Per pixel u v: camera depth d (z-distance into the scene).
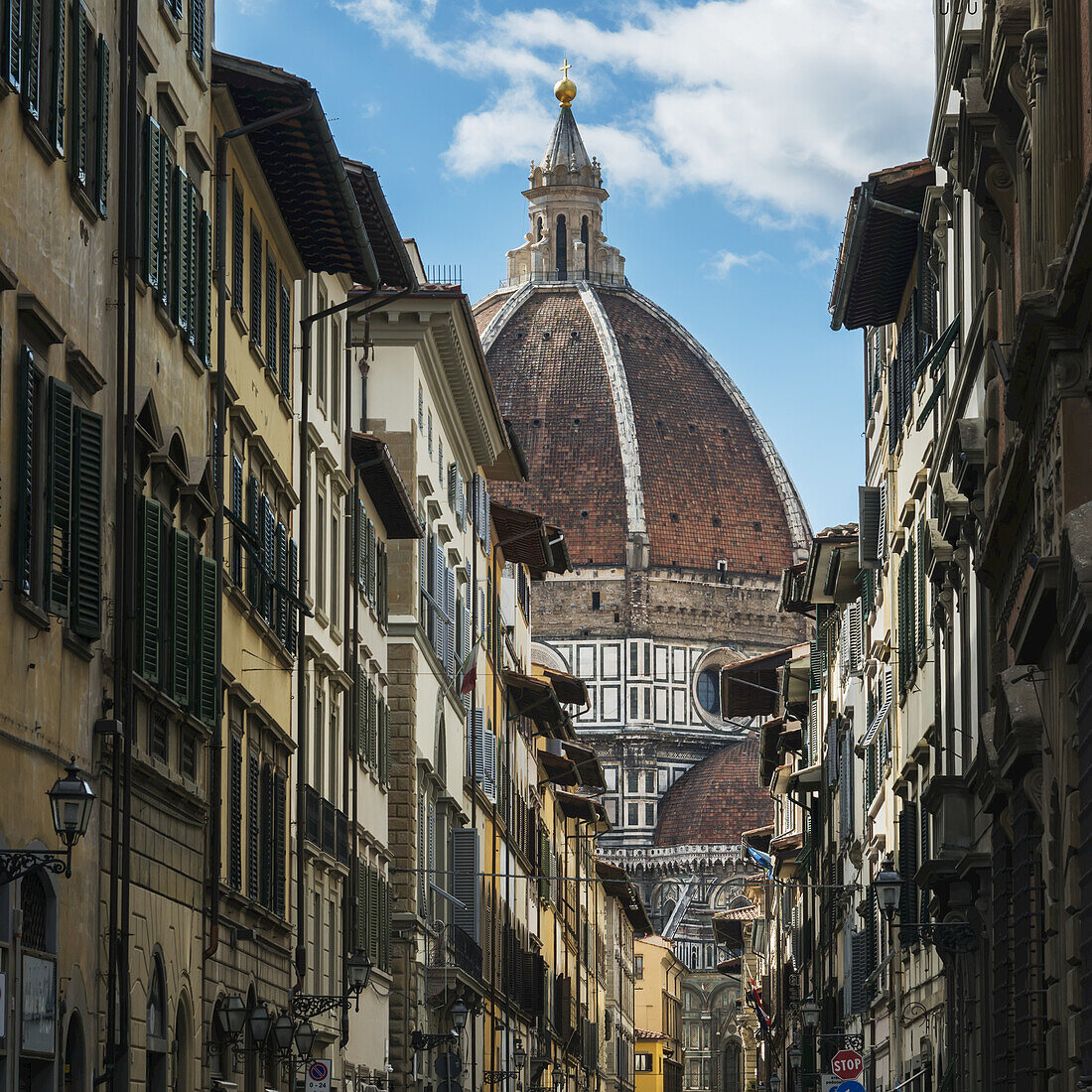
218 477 44.81
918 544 61.94
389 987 74.69
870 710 79.69
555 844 144.75
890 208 59.28
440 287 78.38
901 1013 69.62
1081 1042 32.22
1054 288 31.48
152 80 39.88
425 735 81.69
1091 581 28.66
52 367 32.44
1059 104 32.59
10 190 30.45
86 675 34.47
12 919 29.62
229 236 48.38
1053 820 35.38
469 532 97.62
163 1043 39.59
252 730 50.06
